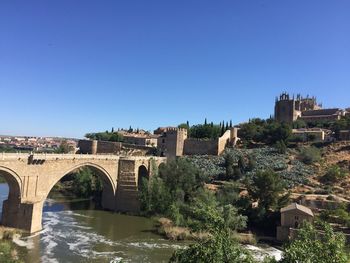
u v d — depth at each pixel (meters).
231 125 173.38
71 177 142.25
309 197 90.19
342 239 21.44
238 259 21.98
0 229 63.69
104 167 96.50
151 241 69.00
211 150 148.25
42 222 80.06
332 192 95.88
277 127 152.88
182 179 103.69
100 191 116.75
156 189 97.00
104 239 69.06
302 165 121.12
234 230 74.56
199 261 21.31
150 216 93.38
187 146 154.00
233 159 132.25
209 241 22.14
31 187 71.12
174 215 82.75
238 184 105.25
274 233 77.44
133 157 104.06
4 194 111.50
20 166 67.81
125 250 62.41
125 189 101.44
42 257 55.56
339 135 142.75
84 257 57.22
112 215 93.81
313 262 20.11
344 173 107.75
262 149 144.00
